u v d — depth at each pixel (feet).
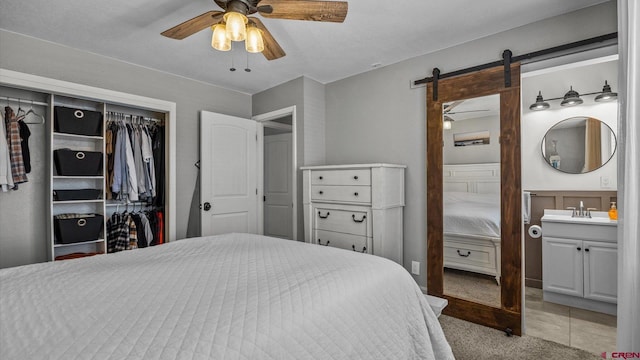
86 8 6.64
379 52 8.91
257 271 4.06
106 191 9.78
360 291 3.72
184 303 2.96
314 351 2.84
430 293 8.63
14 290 3.30
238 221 11.93
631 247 4.36
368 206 8.57
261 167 12.82
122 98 9.36
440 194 8.47
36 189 8.67
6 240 8.19
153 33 7.75
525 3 6.50
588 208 9.75
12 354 2.14
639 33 4.22
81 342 2.26
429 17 7.07
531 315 8.36
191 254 5.09
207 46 8.49
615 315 8.27
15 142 7.90
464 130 8.12
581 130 9.95
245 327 2.60
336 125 11.21
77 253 9.12
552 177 10.41
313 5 5.05
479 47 8.01
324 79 11.18
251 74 10.68
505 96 7.47
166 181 10.59
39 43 7.97
